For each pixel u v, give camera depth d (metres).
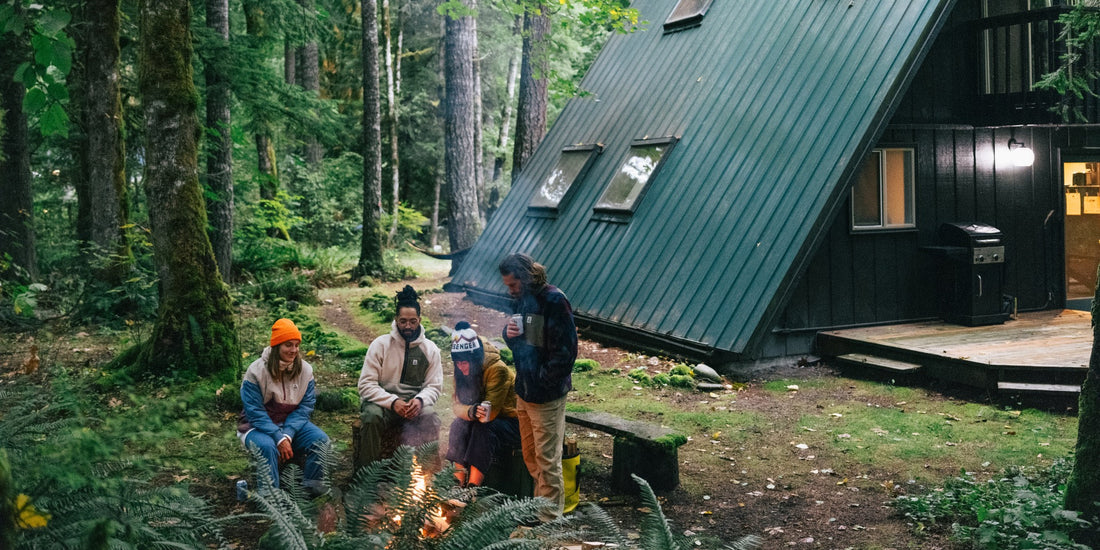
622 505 6.21
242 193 23.77
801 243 10.08
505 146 37.19
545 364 5.32
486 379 5.82
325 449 4.71
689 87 13.88
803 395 9.54
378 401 5.97
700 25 14.77
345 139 33.16
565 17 17.25
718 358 10.16
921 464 7.05
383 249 24.28
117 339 12.16
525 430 5.56
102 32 13.84
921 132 11.65
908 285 11.67
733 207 11.45
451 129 21.23
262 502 3.35
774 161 11.26
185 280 9.31
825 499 6.31
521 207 16.66
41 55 3.64
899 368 9.70
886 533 5.61
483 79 37.09
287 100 18.61
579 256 13.85
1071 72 10.66
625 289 12.36
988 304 11.42
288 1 19.30
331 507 5.04
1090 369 5.11
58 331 12.72
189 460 6.61
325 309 16.70
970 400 9.08
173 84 9.29
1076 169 12.98
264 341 12.18
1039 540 4.85
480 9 31.98
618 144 14.79
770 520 5.91
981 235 11.31
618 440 6.52
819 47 11.82
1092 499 5.03
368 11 21.02
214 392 8.58
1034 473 6.60
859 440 7.78
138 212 18.28
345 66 35.75
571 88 15.77
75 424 3.71
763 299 10.09
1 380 8.45
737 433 8.09
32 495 2.87
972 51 11.97
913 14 10.66
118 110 14.06
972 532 5.38
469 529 3.54
